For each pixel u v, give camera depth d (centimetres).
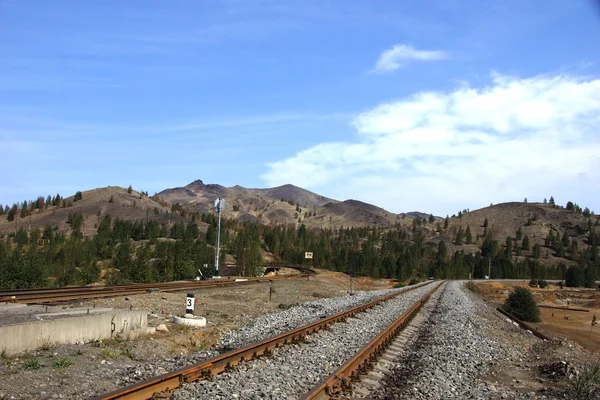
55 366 949
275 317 2127
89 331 1239
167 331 1510
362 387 991
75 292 2430
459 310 3194
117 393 732
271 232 16788
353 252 13675
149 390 802
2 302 1772
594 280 14962
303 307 2662
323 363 1169
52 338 1131
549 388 1188
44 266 3834
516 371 1438
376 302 3050
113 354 1090
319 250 13100
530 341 2344
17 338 1042
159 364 1070
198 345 1371
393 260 14262
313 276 6762
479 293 8594
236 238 11762
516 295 5006
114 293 2548
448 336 1897
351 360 1115
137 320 1416
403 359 1338
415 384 1054
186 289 3228
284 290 3956
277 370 1045
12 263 3603
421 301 3475
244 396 835
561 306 8800
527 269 18862
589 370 1339
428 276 15512
